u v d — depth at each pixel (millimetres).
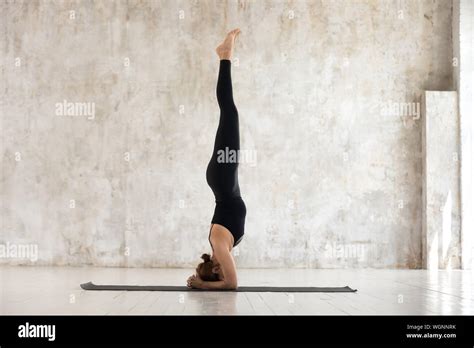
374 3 9328
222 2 9219
